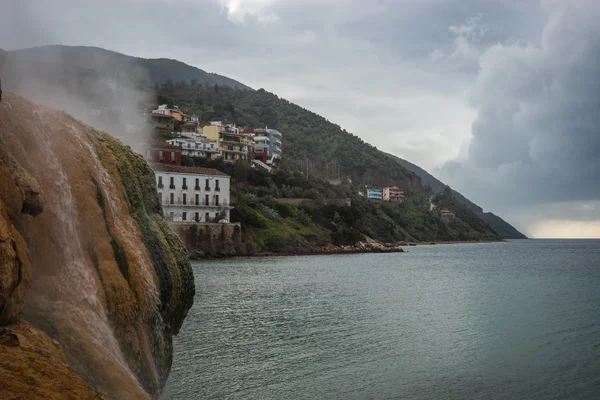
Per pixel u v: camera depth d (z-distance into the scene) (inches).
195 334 1245.1
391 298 1985.7
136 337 607.5
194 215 4308.6
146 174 818.8
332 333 1298.0
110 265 605.0
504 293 2236.7
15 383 339.6
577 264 4453.7
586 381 949.2
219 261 3816.4
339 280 2618.1
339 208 6107.3
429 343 1219.9
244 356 1055.6
